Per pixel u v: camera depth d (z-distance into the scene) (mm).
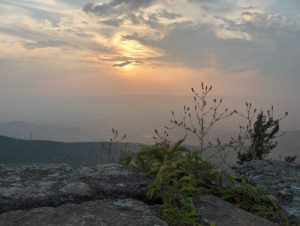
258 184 1776
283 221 1506
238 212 1487
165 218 1390
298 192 1694
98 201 1471
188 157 1674
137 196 1582
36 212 1337
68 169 1802
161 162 1706
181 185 1540
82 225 1253
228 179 1664
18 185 1568
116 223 1283
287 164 2133
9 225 1260
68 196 1498
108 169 1788
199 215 1421
